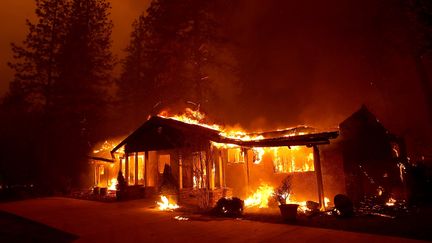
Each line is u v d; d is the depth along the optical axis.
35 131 29.53
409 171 13.35
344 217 10.09
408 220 9.41
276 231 8.56
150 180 19.59
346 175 12.52
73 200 18.30
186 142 15.02
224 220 10.47
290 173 13.74
